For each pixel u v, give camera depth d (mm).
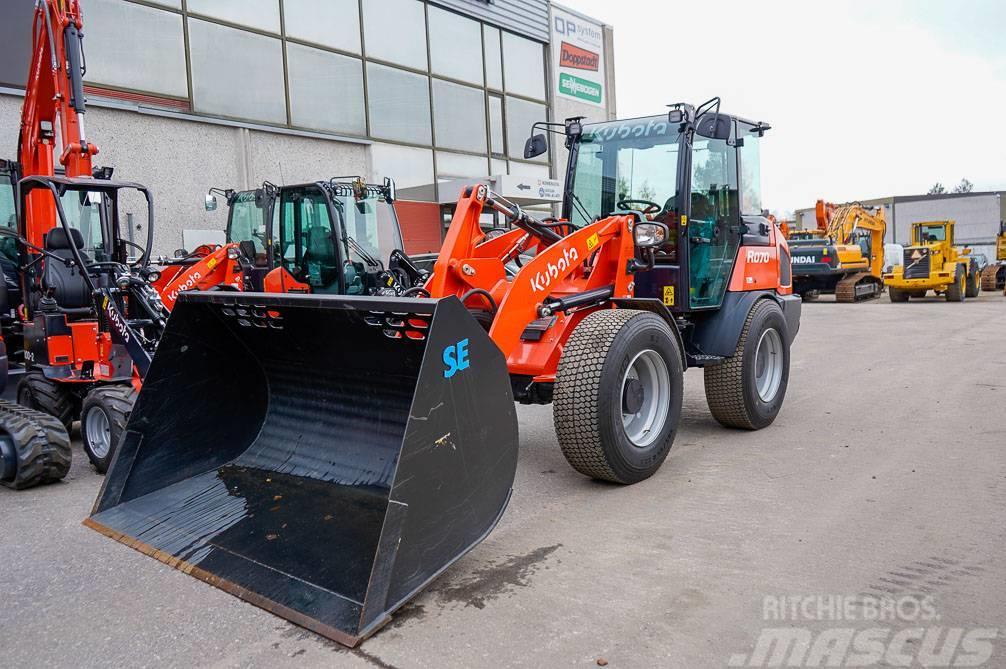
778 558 3340
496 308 4391
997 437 5375
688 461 4992
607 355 4152
